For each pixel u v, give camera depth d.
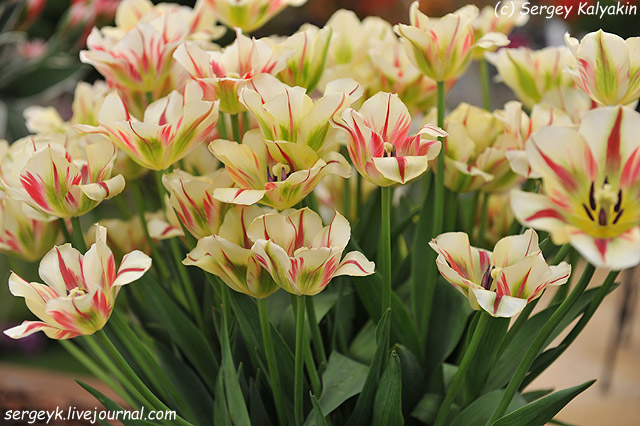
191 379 0.95
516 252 0.83
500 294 0.80
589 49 0.82
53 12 2.24
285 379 0.92
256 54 0.90
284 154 0.84
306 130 0.84
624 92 0.82
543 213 0.73
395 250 1.01
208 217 0.87
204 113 0.86
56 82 1.83
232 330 0.95
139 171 0.98
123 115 0.90
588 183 0.74
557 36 1.70
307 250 0.80
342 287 0.97
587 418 2.03
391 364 0.85
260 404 0.91
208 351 0.96
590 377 2.29
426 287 0.96
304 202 0.94
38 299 0.82
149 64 0.93
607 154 0.74
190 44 0.88
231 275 0.85
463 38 0.90
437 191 0.93
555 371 2.35
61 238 1.00
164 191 0.94
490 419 0.85
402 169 0.81
